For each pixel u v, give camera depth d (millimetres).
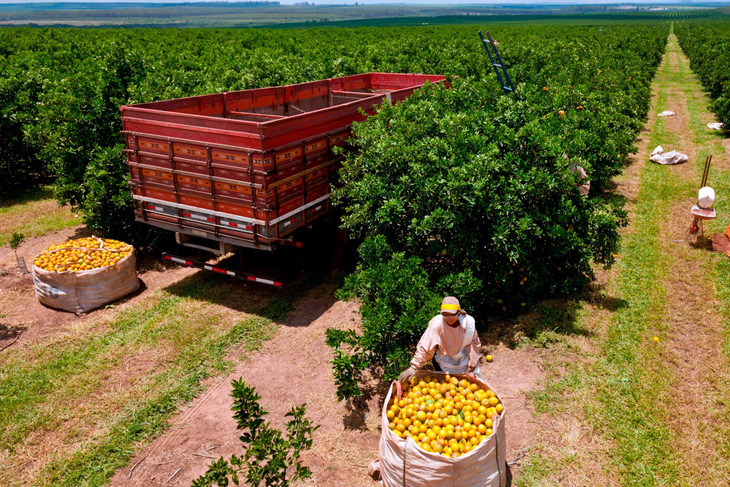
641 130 19938
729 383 6121
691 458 5141
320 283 8922
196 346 7023
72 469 5102
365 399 6117
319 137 7855
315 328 7520
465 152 7234
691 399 5906
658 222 11016
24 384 6250
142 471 5090
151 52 25562
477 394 4762
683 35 76500
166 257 8711
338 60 18312
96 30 48656
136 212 8266
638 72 24297
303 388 6277
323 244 9289
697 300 7938
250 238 7367
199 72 16375
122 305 8086
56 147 10062
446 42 31359
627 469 5039
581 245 7648
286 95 11578
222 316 7793
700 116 22547
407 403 4785
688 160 15734
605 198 12391
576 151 8195
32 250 10086
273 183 7027
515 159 7418
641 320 7488
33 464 5152
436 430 4406
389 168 7465
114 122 10281
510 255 6820
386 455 4488
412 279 6297
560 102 9758
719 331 7148
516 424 5629
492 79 10945
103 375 6430
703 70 31000
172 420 5754
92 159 9812
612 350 6801
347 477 5023
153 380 6344
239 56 23641
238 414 4246
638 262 9250
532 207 7387
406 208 7281
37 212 12234
